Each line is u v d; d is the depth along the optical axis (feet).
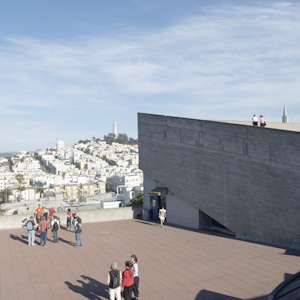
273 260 43.01
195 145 64.28
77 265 43.16
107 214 76.54
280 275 37.37
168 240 56.34
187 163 66.28
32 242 53.57
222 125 58.54
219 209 59.67
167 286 35.14
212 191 60.95
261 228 52.47
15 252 49.65
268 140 50.78
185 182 66.90
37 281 37.45
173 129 69.46
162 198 76.13
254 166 53.11
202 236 58.95
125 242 55.42
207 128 61.62
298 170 46.80
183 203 69.05
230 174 57.31
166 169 71.61
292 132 47.37
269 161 50.78
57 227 55.47
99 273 39.96
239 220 56.08
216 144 59.88
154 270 40.52
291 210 47.96
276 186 49.90
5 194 584.40
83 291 34.47
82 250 50.65
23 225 67.82
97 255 47.88
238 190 55.98
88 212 74.59
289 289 25.48
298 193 46.91
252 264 41.63
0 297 33.17
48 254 48.52
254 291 32.99
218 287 34.40
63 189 617.21
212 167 60.80
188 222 67.92
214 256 45.83
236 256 45.47
